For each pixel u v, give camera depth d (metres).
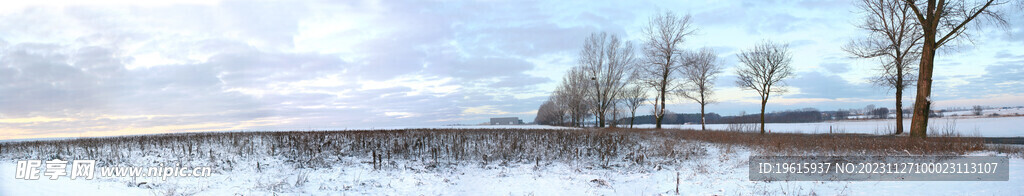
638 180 11.47
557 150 17.44
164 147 18.02
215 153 15.80
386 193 10.10
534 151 16.92
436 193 10.20
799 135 23.81
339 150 16.61
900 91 23.95
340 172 12.52
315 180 11.30
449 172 13.12
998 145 14.38
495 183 11.47
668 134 27.19
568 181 11.50
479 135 23.17
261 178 11.43
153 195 9.05
